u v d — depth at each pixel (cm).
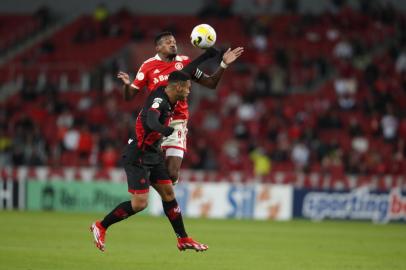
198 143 8988
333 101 10406
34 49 12912
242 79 10950
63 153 9494
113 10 13525
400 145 9169
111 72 11369
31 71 12088
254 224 6825
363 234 5997
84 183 7906
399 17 11825
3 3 13838
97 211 7850
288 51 11175
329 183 8106
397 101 10188
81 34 12681
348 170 8769
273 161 9081
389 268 3703
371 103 9962
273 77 10831
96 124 9925
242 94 10500
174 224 3472
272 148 9325
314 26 11950
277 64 10925
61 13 13650
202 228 6138
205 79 3553
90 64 12112
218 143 9681
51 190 7938
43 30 13275
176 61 3647
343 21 11881
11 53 13075
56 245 4400
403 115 9894
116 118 10019
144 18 12938
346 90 10481
